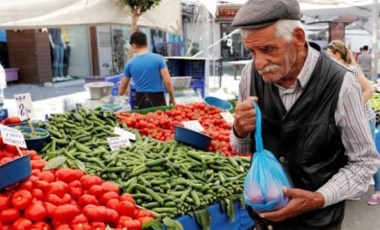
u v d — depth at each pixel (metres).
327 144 1.63
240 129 1.74
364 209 4.65
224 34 17.78
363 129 1.58
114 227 2.30
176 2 6.57
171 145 3.51
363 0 8.66
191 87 6.84
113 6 5.64
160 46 15.10
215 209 2.76
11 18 4.90
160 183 2.75
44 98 11.49
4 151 2.71
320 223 1.72
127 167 2.92
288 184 1.64
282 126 1.68
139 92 5.56
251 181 1.64
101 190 2.46
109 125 3.84
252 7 1.46
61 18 5.18
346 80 1.58
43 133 3.27
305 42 1.57
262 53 1.49
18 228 2.06
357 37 16.22
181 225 2.45
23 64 14.18
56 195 2.25
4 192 2.20
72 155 3.07
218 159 3.23
